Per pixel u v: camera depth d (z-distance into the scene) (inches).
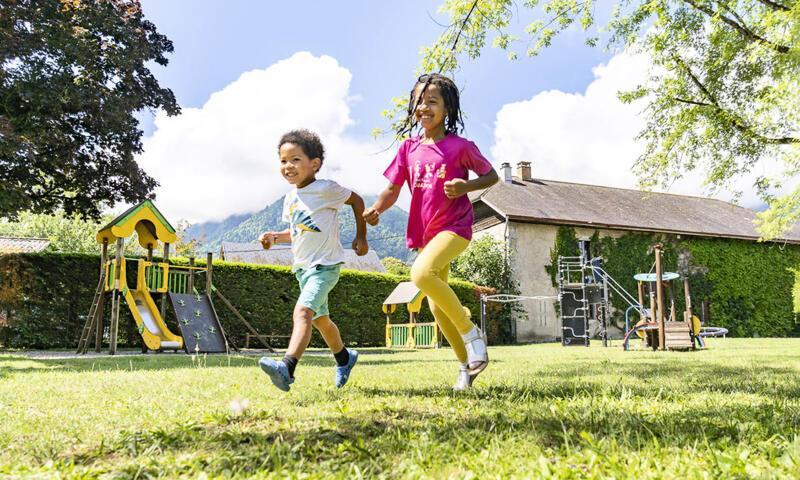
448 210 128.8
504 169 1042.7
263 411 90.3
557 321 916.6
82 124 602.5
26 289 497.4
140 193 661.9
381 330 708.0
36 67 525.3
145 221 513.3
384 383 147.3
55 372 198.5
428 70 220.4
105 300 495.8
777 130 407.5
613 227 955.3
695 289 1017.5
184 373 185.9
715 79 425.7
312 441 70.9
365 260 1157.1
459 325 128.7
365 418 85.4
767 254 1085.8
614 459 59.4
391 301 671.8
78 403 109.7
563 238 938.1
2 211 508.4
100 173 636.1
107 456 66.9
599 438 71.4
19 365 252.8
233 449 67.7
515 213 907.4
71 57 556.1
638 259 981.2
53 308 504.1
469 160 128.5
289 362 112.7
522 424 80.2
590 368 208.5
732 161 445.4
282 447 65.7
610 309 942.4
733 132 437.7
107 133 605.9
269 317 611.2
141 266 467.2
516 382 147.7
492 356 345.1
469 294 812.6
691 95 445.7
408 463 59.9
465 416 87.8
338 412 92.7
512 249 903.7
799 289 1037.8
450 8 228.5
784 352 369.7
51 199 622.2
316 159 135.1
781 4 319.3
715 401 105.7
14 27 518.3
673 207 1129.4
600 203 1047.0
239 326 596.4
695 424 80.0
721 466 57.3
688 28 415.2
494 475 56.1
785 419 84.0
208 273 486.6
